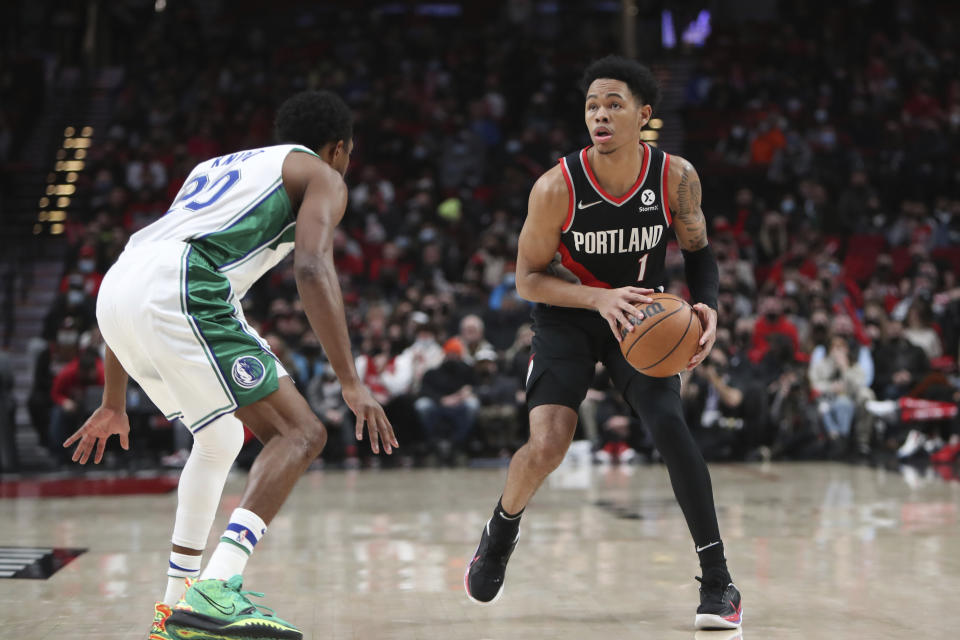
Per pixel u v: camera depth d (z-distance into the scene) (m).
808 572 11.00
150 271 7.58
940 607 9.19
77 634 8.39
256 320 31.77
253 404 7.57
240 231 7.83
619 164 8.77
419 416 28.77
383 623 8.67
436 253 36.41
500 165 45.94
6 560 12.37
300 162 7.98
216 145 45.34
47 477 25.73
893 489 20.16
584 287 8.78
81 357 28.27
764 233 38.59
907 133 46.91
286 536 14.25
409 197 43.22
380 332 29.89
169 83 49.88
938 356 30.55
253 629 7.02
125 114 47.91
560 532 14.38
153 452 29.53
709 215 43.16
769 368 28.72
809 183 41.38
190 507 7.93
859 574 10.87
